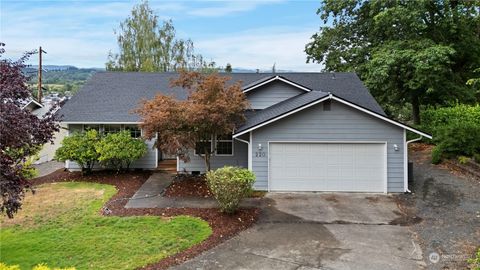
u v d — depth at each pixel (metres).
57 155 17.09
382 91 25.38
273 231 10.38
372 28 25.89
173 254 8.83
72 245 9.34
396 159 14.41
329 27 28.25
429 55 20.70
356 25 27.11
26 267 8.12
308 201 13.31
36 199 13.68
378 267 8.10
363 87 19.92
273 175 14.85
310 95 16.19
